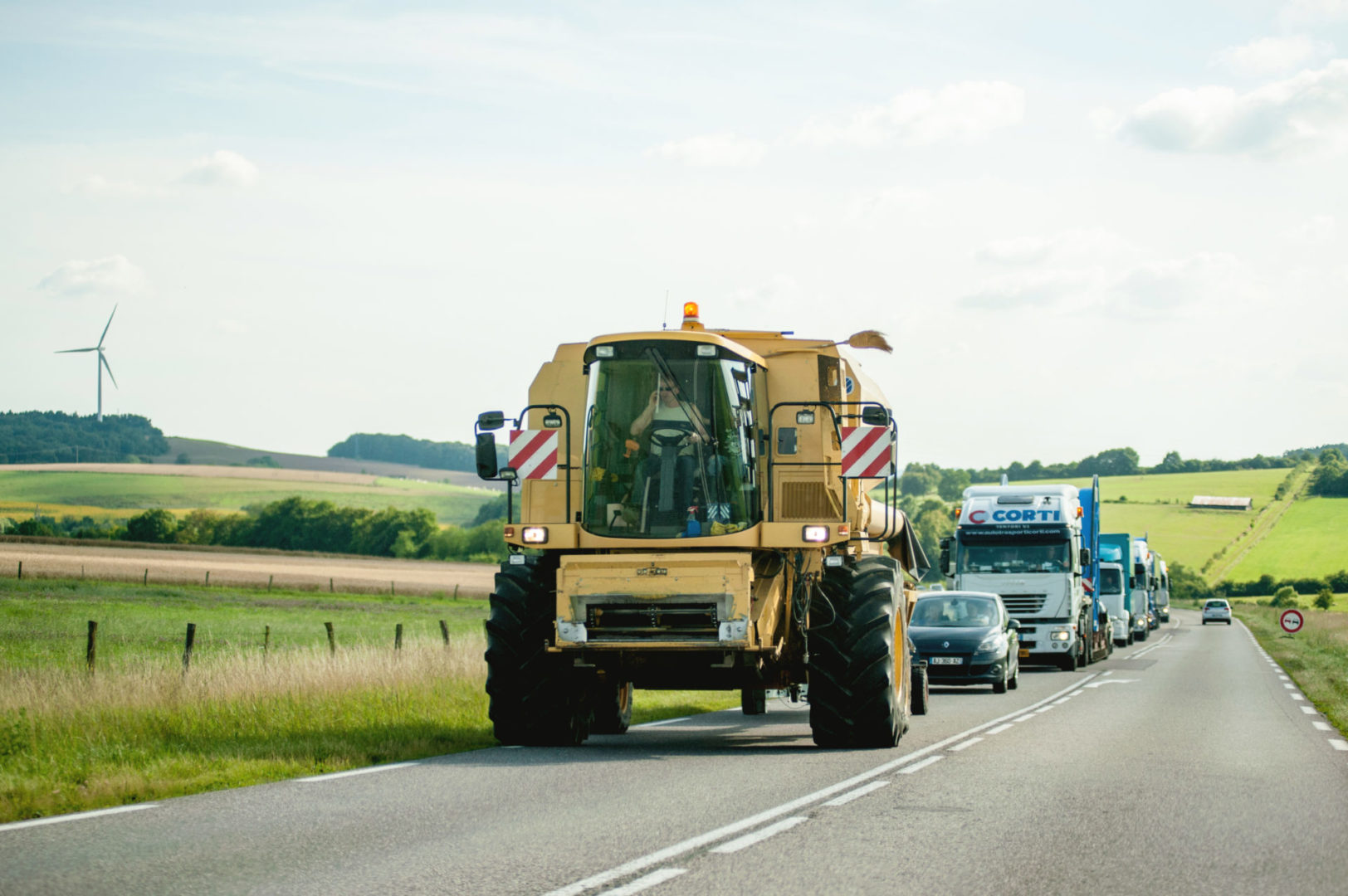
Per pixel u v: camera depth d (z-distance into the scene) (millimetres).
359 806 8758
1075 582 31281
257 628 41125
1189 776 10758
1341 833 8047
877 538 16938
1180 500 168875
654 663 12445
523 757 11891
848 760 11773
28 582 57531
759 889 6273
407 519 135250
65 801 8773
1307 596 127188
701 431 12648
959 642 22953
